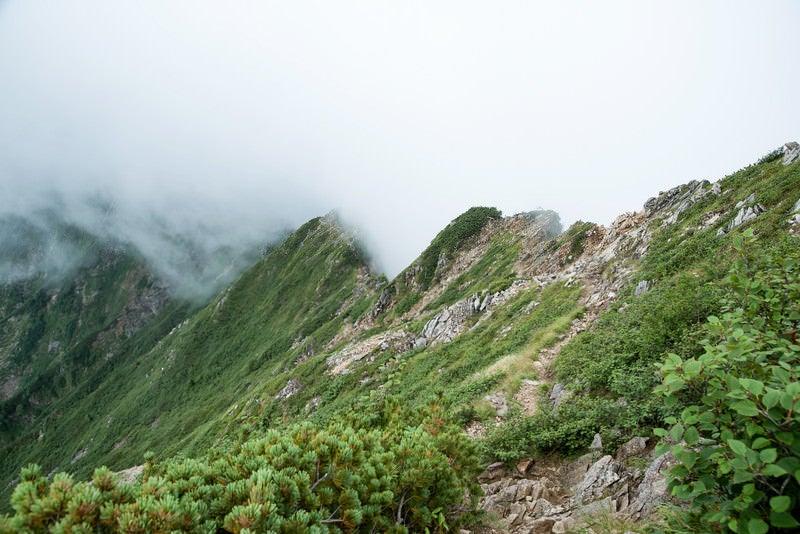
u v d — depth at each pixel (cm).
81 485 356
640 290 2303
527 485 873
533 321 3136
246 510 377
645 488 650
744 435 320
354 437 586
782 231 1655
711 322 415
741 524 291
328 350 10069
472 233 9894
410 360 4503
